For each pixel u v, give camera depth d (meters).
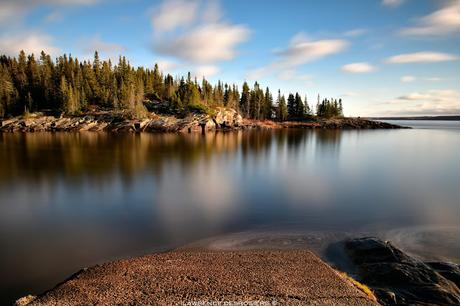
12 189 30.92
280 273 13.88
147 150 62.41
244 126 131.75
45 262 15.91
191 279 13.28
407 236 18.97
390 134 119.56
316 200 27.59
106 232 19.86
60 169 41.25
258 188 32.16
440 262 14.80
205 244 17.80
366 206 25.77
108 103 119.00
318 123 149.25
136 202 26.70
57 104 116.38
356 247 16.44
